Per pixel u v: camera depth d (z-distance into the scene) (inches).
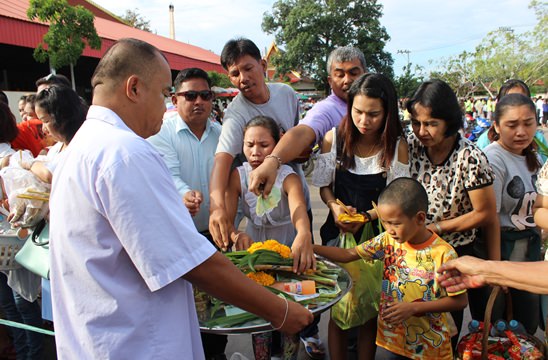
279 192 88.1
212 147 111.7
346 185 92.4
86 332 47.1
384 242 85.3
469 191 83.7
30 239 94.9
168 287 49.1
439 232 86.9
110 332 47.0
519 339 80.0
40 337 109.7
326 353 116.5
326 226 102.1
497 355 80.2
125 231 44.4
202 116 106.3
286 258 75.0
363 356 93.6
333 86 106.2
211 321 63.9
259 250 73.9
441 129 79.7
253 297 52.2
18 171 94.8
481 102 797.2
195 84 104.2
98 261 46.6
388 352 116.2
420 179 89.8
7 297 108.6
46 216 93.0
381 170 88.7
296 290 71.0
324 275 76.8
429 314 81.4
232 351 119.8
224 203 88.0
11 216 93.4
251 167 93.7
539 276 64.4
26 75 531.5
